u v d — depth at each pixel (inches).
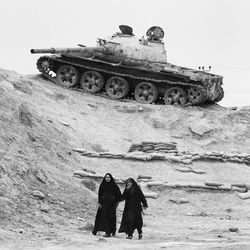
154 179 1355.8
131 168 1421.0
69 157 1368.1
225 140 1902.1
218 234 821.2
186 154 1557.6
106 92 2145.7
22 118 1374.3
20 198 842.8
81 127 1738.4
